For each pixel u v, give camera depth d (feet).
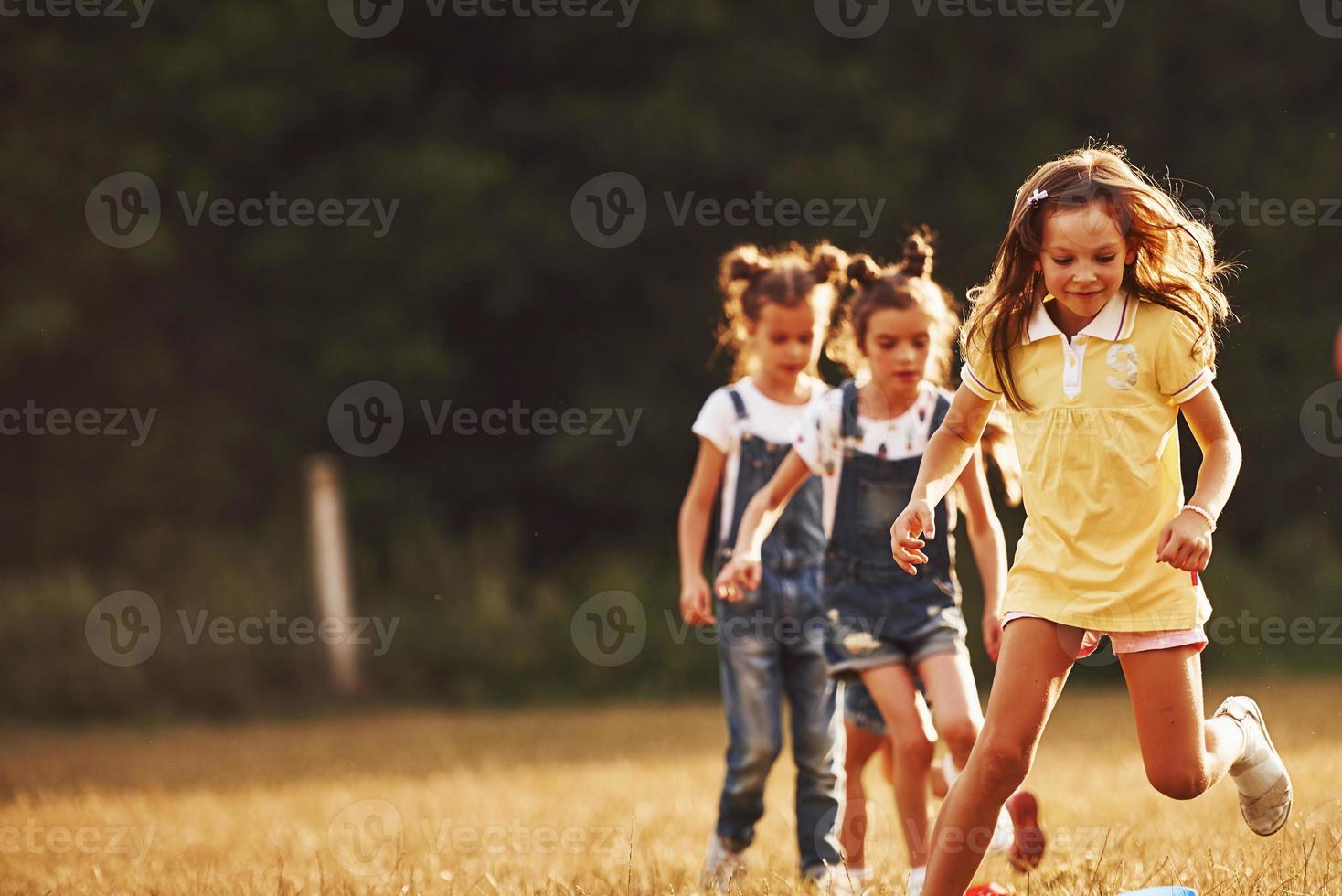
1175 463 28.68
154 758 92.02
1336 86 160.15
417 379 158.10
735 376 49.96
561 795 63.72
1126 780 57.31
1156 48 155.53
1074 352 28.60
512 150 157.48
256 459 158.81
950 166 155.43
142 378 155.43
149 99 150.10
